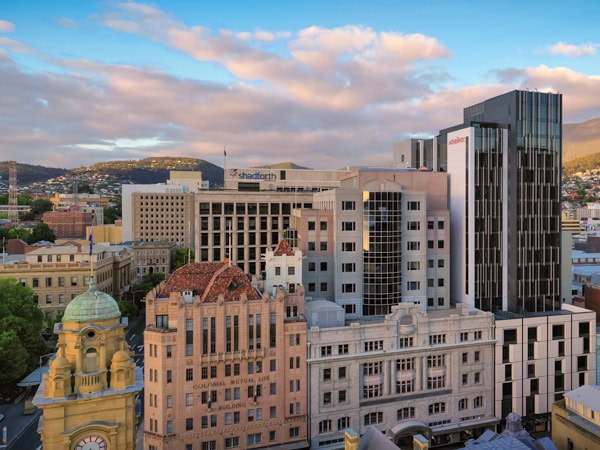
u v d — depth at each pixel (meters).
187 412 73.69
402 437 83.62
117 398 39.38
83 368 39.03
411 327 85.62
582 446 65.69
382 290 96.00
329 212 98.44
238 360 75.81
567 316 96.06
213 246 114.56
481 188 101.25
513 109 101.19
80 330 38.84
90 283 41.31
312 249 97.94
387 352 84.12
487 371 90.69
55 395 37.47
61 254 142.62
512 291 101.12
